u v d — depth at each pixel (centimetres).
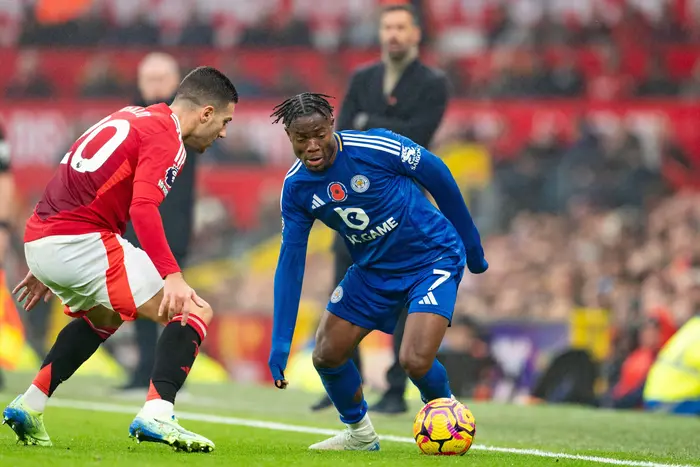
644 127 6706
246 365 4719
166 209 3138
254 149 6744
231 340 4756
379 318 1811
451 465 1526
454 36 7388
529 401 3644
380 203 1755
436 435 1698
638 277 4731
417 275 1783
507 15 7406
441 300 1744
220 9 7531
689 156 6619
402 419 2572
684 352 3184
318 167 1717
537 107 6750
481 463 1571
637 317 3866
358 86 2709
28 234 1634
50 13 7438
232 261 6256
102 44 7431
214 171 6600
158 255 1550
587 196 6306
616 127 6712
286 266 1777
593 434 2339
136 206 1553
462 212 1828
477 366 3784
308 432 2248
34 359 4538
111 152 1608
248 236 6419
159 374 1589
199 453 1565
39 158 6894
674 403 3158
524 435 2288
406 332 1733
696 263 4812
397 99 2655
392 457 1644
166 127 1619
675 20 7288
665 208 5859
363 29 7469
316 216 1788
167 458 1462
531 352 3897
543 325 3919
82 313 1688
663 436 2309
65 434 1973
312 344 4244
